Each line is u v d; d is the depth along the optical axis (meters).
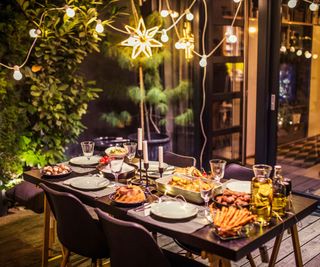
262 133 4.53
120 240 2.06
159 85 5.28
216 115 5.37
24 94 4.32
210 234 1.98
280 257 3.23
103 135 5.34
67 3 4.11
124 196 2.40
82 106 4.60
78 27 4.34
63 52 4.38
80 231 2.43
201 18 5.06
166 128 5.75
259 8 4.36
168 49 5.26
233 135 5.59
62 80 4.49
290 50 4.72
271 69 4.45
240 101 5.55
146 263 2.04
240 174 3.05
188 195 2.43
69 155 4.99
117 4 5.09
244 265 3.11
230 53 5.35
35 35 3.81
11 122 4.16
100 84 5.20
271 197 2.10
